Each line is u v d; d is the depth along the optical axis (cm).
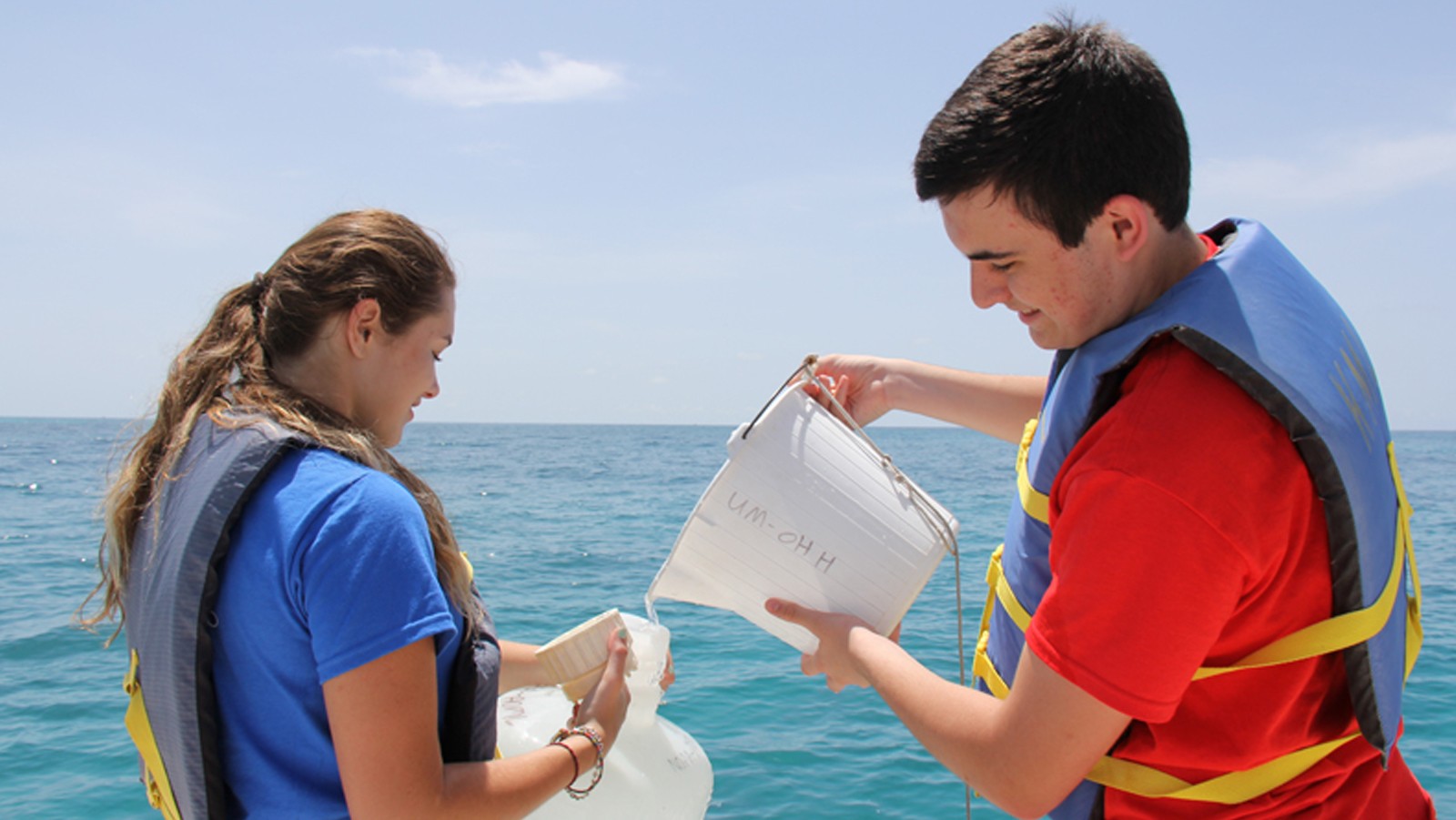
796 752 632
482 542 1597
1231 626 154
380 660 160
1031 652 157
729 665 816
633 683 242
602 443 7731
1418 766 568
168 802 174
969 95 158
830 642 206
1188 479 146
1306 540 151
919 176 165
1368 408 161
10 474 3161
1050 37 157
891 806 555
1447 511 2098
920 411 259
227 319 189
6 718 695
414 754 163
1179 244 170
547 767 187
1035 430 212
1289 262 171
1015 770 157
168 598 165
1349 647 153
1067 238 156
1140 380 157
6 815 543
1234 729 158
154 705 168
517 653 242
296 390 182
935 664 794
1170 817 165
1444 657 796
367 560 162
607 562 1397
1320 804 161
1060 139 150
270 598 163
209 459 169
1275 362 148
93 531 1673
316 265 182
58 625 965
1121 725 153
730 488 210
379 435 192
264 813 168
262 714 167
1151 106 153
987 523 1670
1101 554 149
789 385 218
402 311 185
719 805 557
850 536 210
